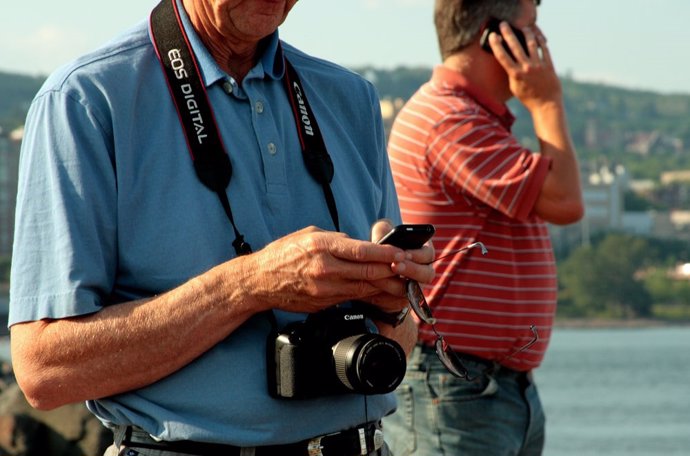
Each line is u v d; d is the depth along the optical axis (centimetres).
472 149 528
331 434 324
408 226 302
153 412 313
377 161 371
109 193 317
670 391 7669
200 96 330
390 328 342
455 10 552
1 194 15238
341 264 299
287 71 351
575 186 529
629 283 15762
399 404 533
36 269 313
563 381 8656
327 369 312
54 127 317
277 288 304
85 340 307
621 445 4766
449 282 523
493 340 521
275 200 332
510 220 528
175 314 306
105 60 325
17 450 1079
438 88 552
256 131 333
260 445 315
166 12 338
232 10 324
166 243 319
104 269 316
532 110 548
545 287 538
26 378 312
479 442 519
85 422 1091
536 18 558
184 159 324
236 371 316
